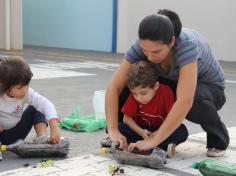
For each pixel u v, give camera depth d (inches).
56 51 527.8
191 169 109.2
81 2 557.3
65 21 582.9
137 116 118.6
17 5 553.6
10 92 111.0
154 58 102.3
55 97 212.2
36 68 345.1
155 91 113.5
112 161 113.7
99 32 542.0
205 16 451.5
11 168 105.7
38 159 114.3
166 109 114.0
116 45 526.3
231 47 437.4
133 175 103.0
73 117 157.5
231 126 163.2
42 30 617.6
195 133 147.9
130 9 511.8
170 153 116.6
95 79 287.1
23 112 120.1
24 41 645.9
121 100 120.4
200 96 114.1
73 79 283.6
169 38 99.1
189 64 105.4
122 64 116.6
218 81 121.8
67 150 115.6
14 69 107.8
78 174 102.6
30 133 139.3
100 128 150.6
